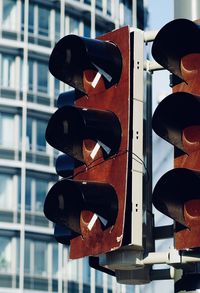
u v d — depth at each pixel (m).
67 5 84.50
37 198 79.25
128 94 11.69
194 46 11.52
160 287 70.56
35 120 81.06
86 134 11.73
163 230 11.70
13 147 79.56
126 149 11.49
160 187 11.09
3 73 81.38
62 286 78.81
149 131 11.84
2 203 78.19
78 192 11.47
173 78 11.66
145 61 11.96
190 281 11.74
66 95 12.43
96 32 86.06
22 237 78.06
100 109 11.84
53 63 12.20
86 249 11.59
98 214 11.46
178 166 11.37
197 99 11.20
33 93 81.38
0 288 77.06
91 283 79.88
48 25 83.69
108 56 11.91
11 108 80.56
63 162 12.25
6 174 79.06
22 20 82.69
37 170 79.69
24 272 77.69
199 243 11.05
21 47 82.12
